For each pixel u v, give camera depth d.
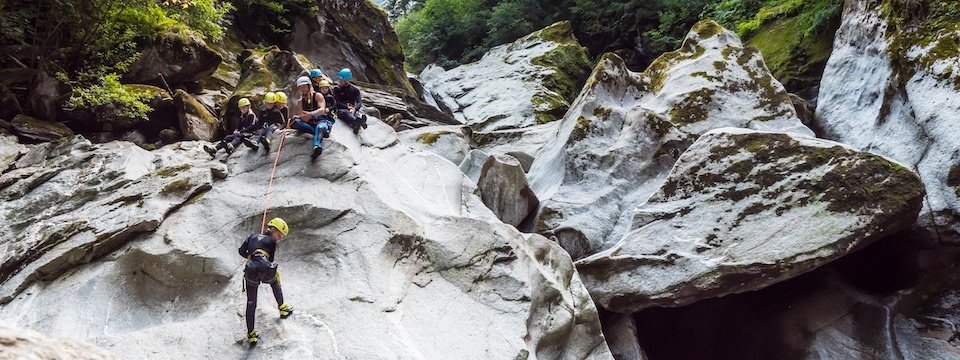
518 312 6.30
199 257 6.45
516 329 6.09
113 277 6.34
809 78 14.43
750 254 7.72
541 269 6.98
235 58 17.41
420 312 6.07
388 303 5.91
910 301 7.68
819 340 7.60
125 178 8.12
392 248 6.63
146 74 13.17
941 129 8.55
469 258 6.78
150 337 5.48
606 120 11.30
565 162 10.77
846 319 7.73
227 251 6.61
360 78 20.33
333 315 5.67
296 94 13.78
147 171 8.65
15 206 8.00
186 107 12.16
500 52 26.36
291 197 7.13
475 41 31.94
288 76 14.30
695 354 8.52
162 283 6.36
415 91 23.16
